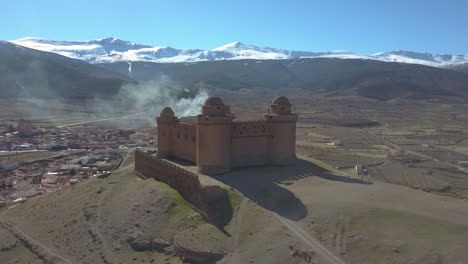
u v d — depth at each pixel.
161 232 62.97
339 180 74.31
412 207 59.47
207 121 74.50
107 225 69.12
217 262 55.19
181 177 72.12
